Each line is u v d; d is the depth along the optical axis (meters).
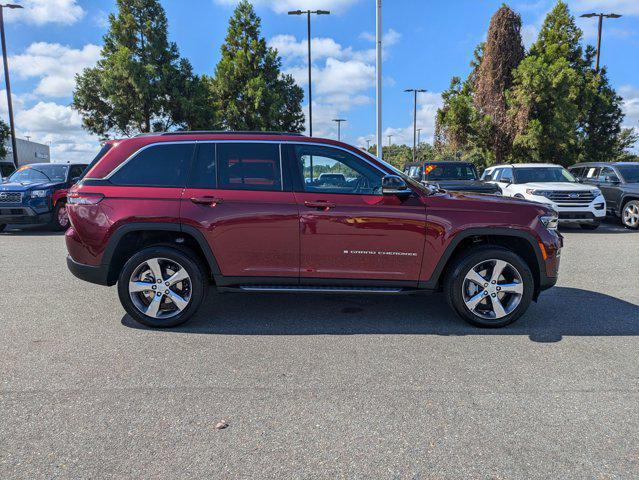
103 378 3.54
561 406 3.13
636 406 3.13
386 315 5.08
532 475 2.43
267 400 3.21
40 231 12.50
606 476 2.42
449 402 3.18
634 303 5.55
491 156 24.77
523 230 4.52
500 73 23.69
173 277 4.58
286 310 5.26
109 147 4.74
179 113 28.91
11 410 3.06
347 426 2.89
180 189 4.57
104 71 27.78
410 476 2.42
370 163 4.64
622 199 12.73
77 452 2.62
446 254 4.54
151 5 28.34
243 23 33.38
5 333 4.51
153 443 2.71
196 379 3.53
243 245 4.54
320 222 4.50
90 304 5.50
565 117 22.02
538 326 4.72
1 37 23.92
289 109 34.69
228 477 2.41
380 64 16.34
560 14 27.02
